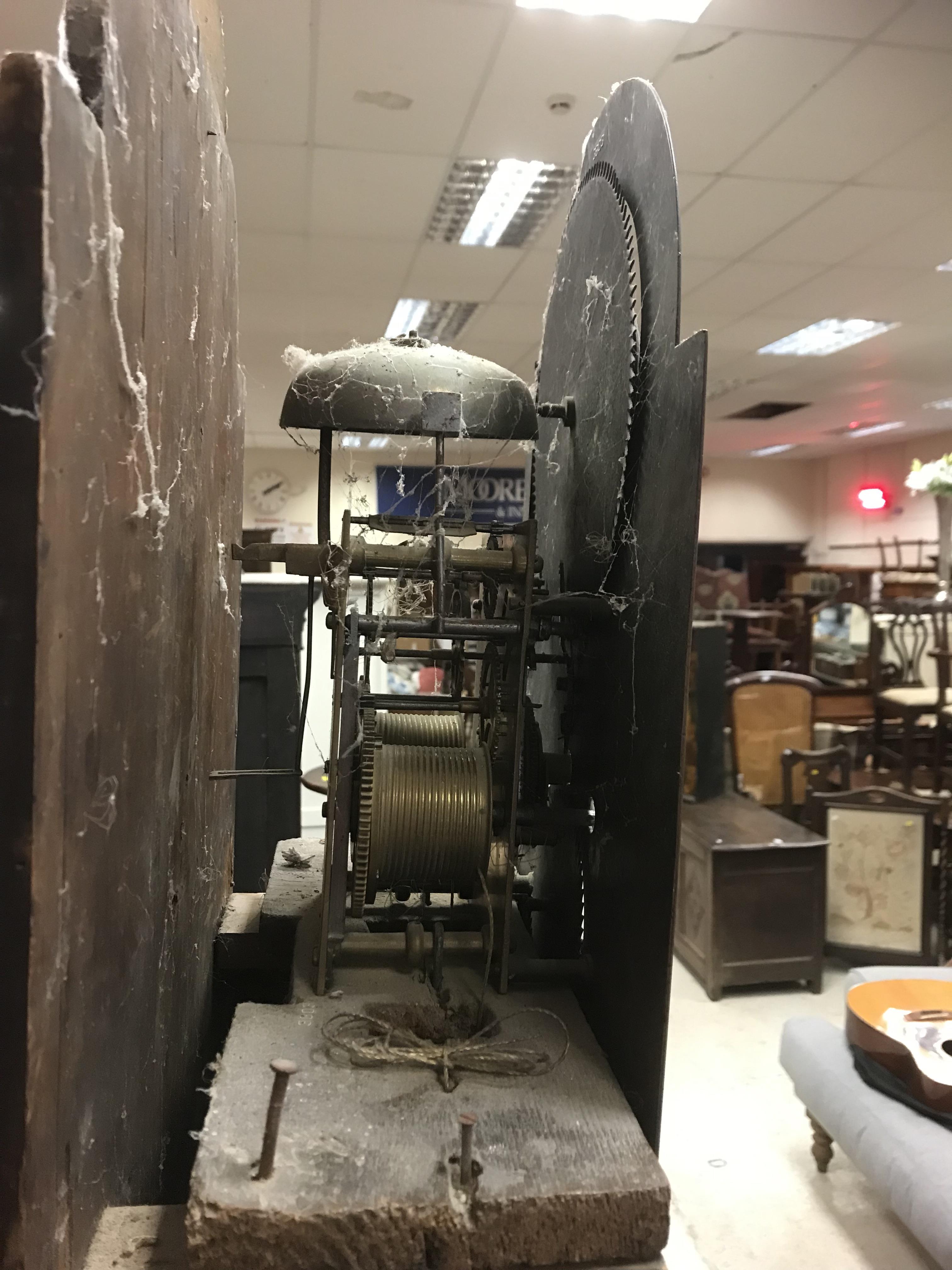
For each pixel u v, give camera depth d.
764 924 3.71
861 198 4.01
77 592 0.74
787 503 13.73
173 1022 1.26
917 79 3.05
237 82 3.04
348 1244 0.84
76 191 0.70
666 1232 0.88
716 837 3.79
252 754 3.03
